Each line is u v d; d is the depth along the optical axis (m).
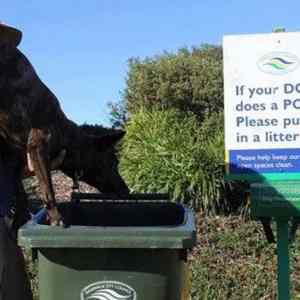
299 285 3.99
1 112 2.43
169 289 2.12
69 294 2.11
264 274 4.20
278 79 2.74
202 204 5.38
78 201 2.68
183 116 7.00
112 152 2.90
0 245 2.46
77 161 2.73
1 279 2.46
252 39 2.74
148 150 5.66
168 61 10.23
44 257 2.11
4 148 2.54
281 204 2.71
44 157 2.40
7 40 2.43
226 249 4.60
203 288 3.95
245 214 5.16
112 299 2.11
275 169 2.76
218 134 5.90
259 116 2.75
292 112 2.74
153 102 10.16
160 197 2.71
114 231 2.05
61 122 2.60
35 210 4.04
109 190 2.89
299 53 2.72
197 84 9.98
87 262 2.10
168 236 2.04
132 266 2.10
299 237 4.38
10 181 2.56
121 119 10.11
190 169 5.40
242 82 2.75
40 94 2.51
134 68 10.38
